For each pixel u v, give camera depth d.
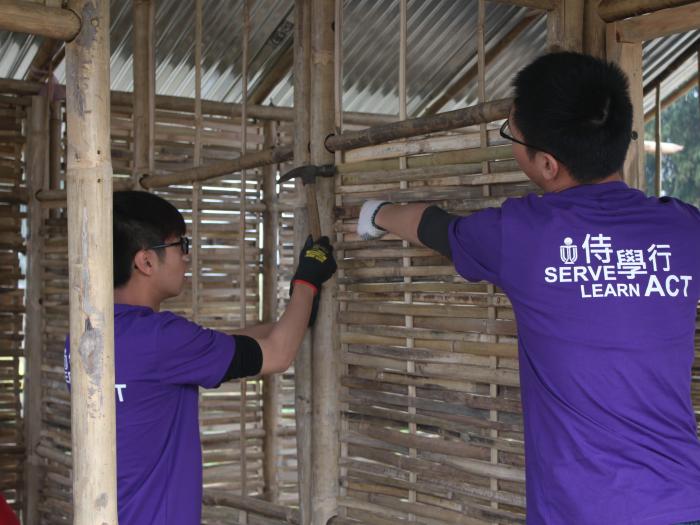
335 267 2.29
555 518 1.44
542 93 1.51
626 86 1.53
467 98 4.93
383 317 2.38
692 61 4.97
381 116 4.80
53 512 3.95
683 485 1.38
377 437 2.41
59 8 1.42
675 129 8.94
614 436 1.40
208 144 4.42
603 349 1.43
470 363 2.19
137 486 1.82
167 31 4.12
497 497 2.14
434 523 2.28
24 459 4.09
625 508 1.36
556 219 1.48
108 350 1.45
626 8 1.98
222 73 4.42
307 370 2.54
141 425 1.82
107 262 1.45
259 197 4.40
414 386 2.32
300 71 2.57
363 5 4.15
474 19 4.34
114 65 4.27
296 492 4.43
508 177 2.11
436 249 1.72
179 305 4.26
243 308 3.04
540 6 2.03
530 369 1.52
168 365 1.82
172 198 4.27
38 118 4.06
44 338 4.01
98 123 1.44
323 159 2.48
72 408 1.46
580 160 1.51
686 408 1.46
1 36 3.99
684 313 1.47
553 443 1.46
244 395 3.04
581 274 1.45
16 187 4.11
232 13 4.08
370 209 1.93
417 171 2.28
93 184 1.44
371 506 2.41
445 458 2.25
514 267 1.51
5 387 4.12
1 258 4.11
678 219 1.50
